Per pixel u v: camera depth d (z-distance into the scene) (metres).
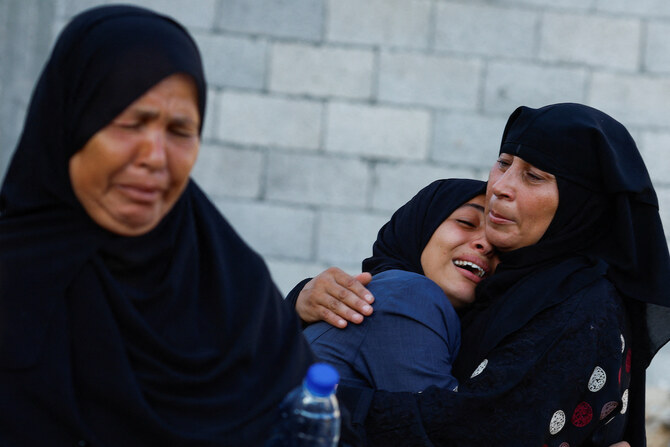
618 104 5.39
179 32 1.51
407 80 5.37
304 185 5.36
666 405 4.42
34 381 1.45
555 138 2.14
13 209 1.55
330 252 5.36
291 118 5.35
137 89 1.44
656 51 5.38
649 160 5.39
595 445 2.07
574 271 2.12
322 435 1.52
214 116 5.32
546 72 5.38
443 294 2.20
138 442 1.50
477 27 5.37
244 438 1.58
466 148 5.38
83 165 1.46
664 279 2.11
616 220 2.14
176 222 1.60
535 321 2.05
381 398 1.99
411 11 5.35
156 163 1.44
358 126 5.35
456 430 1.95
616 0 5.37
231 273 1.68
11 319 1.46
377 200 5.37
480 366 2.05
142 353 1.52
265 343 1.68
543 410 1.94
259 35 5.34
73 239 1.51
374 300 2.16
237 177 5.33
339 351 2.11
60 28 5.25
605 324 2.03
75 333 1.49
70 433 1.45
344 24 5.36
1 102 5.18
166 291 1.57
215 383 1.59
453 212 2.36
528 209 2.15
